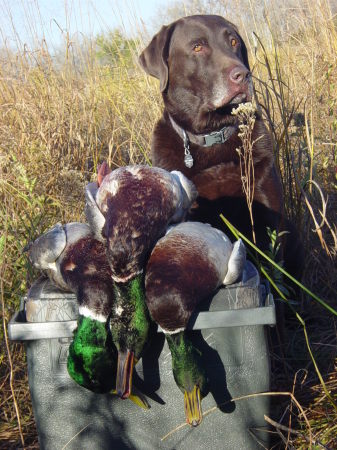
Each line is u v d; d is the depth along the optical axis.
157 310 0.73
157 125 1.51
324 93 1.84
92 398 0.83
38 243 0.81
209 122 1.40
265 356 0.82
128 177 0.78
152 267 0.74
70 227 0.84
